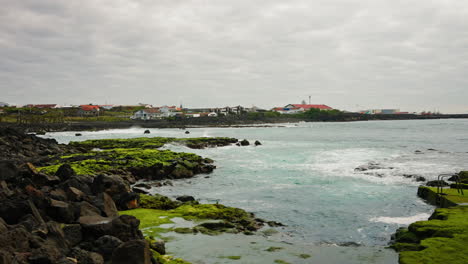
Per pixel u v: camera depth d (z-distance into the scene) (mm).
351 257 12344
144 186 26219
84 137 90625
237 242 13805
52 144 53000
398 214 18344
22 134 54469
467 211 15594
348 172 31375
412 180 27406
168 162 32406
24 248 8398
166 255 11781
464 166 34219
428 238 12531
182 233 14594
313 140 76562
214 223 15828
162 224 15758
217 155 47688
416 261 10688
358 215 18188
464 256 10750
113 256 8898
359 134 100062
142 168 30688
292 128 146250
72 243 10406
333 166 35125
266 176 30312
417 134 98375
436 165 34938
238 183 27672
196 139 65125
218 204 19234
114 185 18156
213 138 67688
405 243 13102
